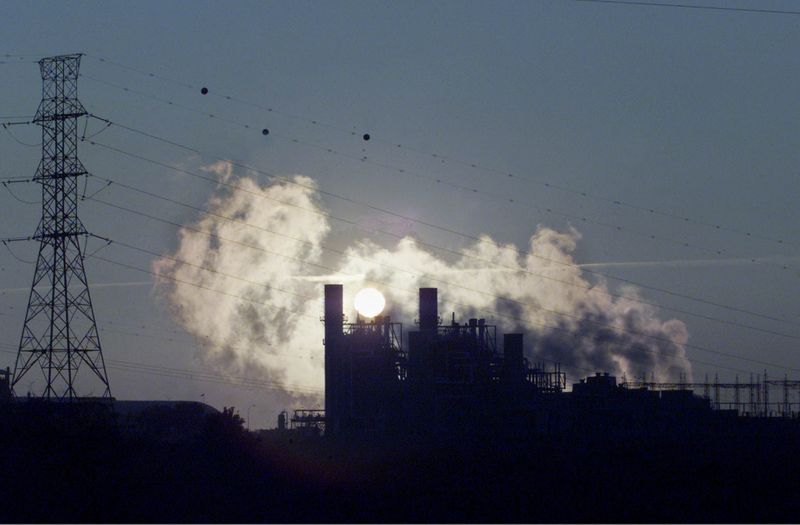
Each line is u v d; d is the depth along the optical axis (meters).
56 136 192.62
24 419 169.00
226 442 195.12
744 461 187.38
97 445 156.25
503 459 189.62
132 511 118.69
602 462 185.75
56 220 191.50
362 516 117.38
